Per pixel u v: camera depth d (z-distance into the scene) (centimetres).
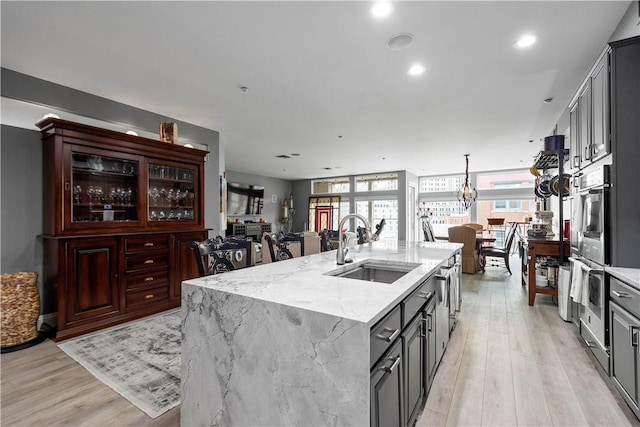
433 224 1026
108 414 180
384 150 637
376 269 241
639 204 214
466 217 977
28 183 304
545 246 382
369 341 105
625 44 212
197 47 252
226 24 221
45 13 207
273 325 126
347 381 108
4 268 291
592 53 258
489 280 549
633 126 216
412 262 229
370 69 289
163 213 385
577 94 318
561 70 288
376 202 1014
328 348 112
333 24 221
